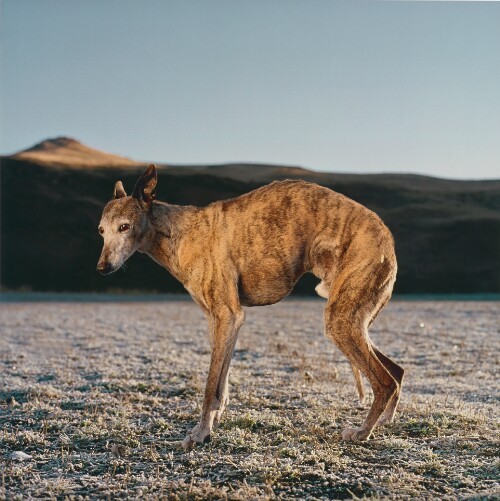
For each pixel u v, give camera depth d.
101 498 5.01
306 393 8.26
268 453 5.86
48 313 21.11
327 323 6.12
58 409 7.71
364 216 6.27
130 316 20.00
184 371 9.96
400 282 38.12
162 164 61.16
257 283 6.43
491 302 26.34
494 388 8.73
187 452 6.00
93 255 41.19
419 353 12.08
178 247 6.62
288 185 6.52
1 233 42.53
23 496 5.07
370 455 5.75
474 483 5.09
